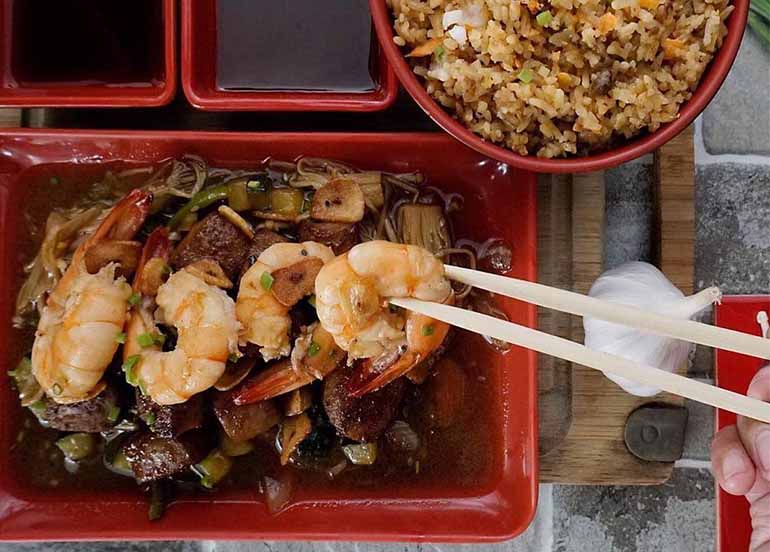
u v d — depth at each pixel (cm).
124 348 57
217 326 55
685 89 54
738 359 65
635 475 63
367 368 56
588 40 53
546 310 63
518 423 61
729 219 66
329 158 61
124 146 60
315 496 62
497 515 61
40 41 61
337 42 62
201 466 60
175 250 60
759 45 66
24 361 61
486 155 56
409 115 63
